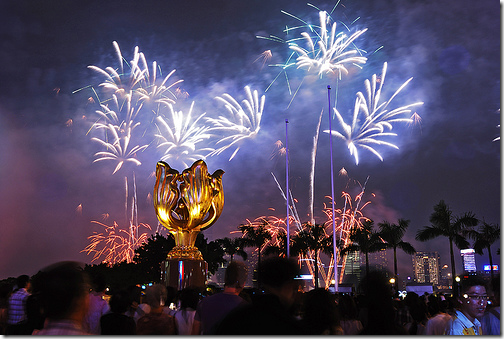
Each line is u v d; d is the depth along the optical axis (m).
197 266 20.45
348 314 8.88
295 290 4.80
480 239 45.81
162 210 20.59
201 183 20.52
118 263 63.97
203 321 6.59
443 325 7.18
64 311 4.05
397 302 10.25
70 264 4.30
